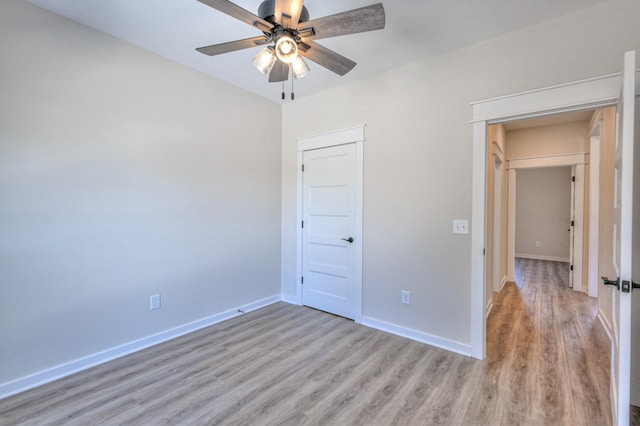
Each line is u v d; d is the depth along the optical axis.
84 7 2.04
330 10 2.03
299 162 3.73
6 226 1.96
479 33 2.31
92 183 2.31
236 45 1.85
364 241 3.13
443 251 2.64
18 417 1.76
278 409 1.85
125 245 2.51
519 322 3.24
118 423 1.73
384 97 2.97
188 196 2.93
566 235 6.97
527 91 2.23
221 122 3.20
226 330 3.01
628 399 1.41
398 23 2.18
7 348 1.97
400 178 2.87
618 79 1.93
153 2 1.99
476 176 2.46
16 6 1.96
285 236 3.92
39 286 2.09
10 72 1.94
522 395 1.98
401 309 2.88
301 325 3.13
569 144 4.49
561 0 1.94
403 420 1.76
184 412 1.82
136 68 2.54
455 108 2.55
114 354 2.45
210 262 3.13
